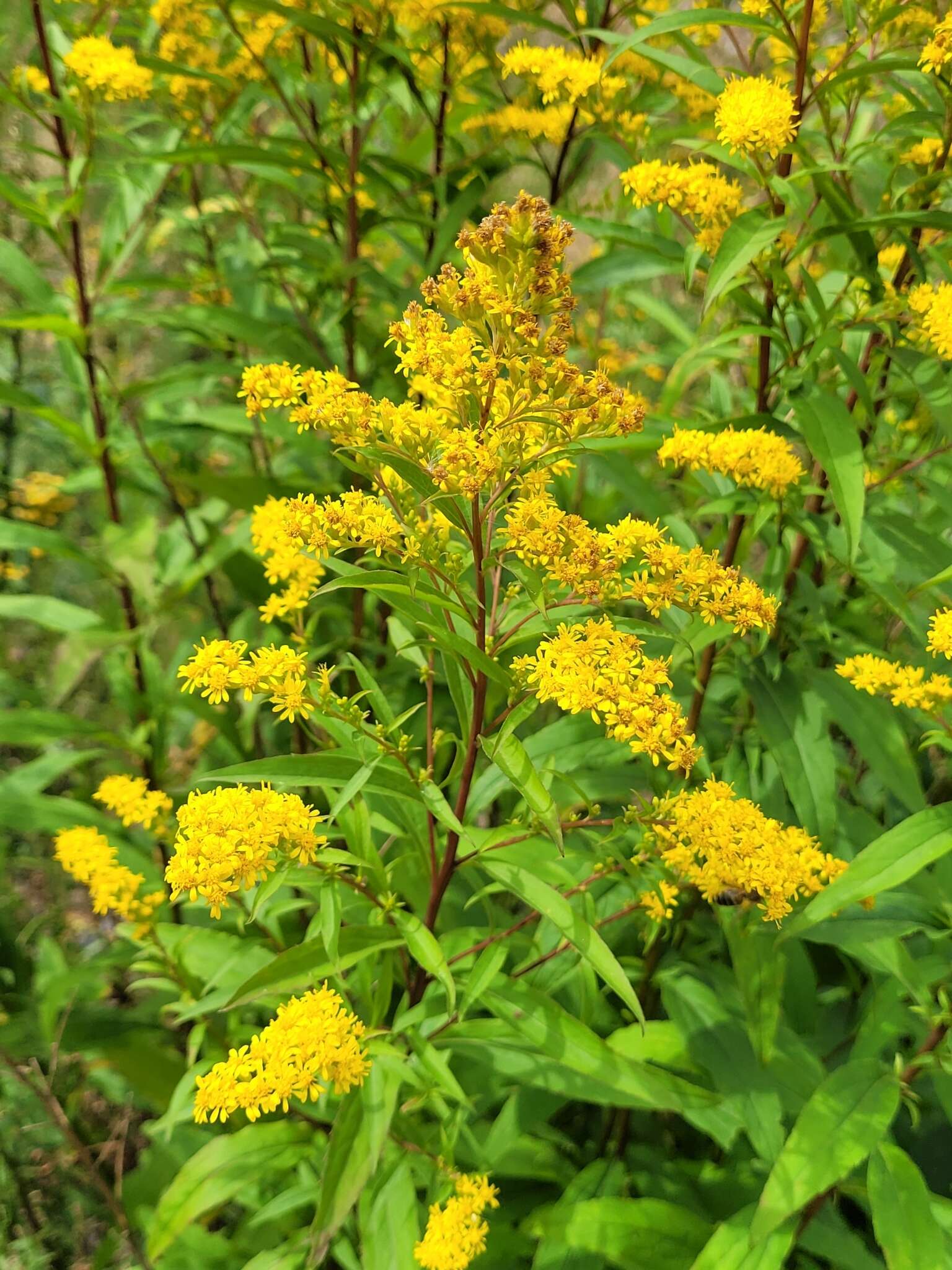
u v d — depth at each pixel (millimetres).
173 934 536
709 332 746
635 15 672
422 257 739
